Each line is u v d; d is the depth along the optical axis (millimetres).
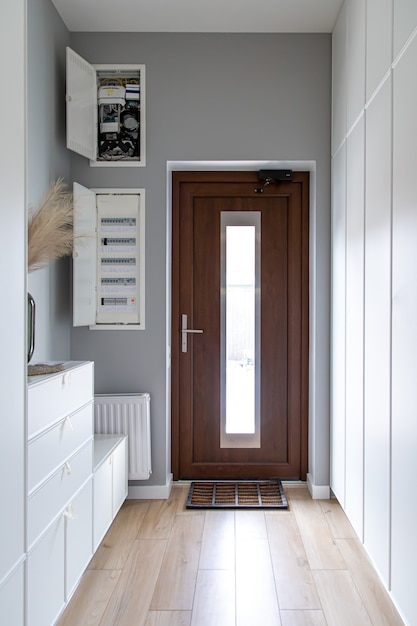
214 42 3041
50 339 2734
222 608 1938
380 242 1995
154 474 3086
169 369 3246
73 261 2766
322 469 3061
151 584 2111
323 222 3049
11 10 1405
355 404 2410
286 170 3150
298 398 3322
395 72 1817
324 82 3033
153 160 3051
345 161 2646
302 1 2713
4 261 1363
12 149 1411
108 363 3092
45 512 1653
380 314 1993
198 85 3039
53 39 2744
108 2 2723
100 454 2477
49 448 1689
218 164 3117
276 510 2895
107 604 1966
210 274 3350
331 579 2146
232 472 3350
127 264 3074
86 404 2104
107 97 3055
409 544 1667
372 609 1931
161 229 3062
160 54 3037
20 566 1453
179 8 2783
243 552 2389
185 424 3357
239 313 3363
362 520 2273
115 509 2627
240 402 3373
